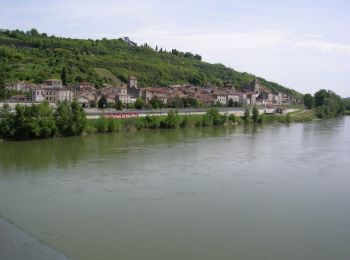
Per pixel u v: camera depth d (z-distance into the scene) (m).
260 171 54.44
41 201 40.09
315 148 75.69
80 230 33.00
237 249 30.00
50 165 56.34
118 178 49.34
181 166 56.81
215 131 106.38
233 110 147.50
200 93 196.25
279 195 43.22
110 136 90.06
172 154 66.31
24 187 44.88
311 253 29.58
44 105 86.38
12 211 37.12
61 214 36.56
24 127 81.06
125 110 125.25
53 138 84.69
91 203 39.69
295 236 32.47
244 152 69.69
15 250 16.23
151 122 108.12
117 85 184.00
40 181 47.53
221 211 37.91
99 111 114.88
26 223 34.31
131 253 29.11
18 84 151.75
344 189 45.88
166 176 50.75
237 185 47.03
